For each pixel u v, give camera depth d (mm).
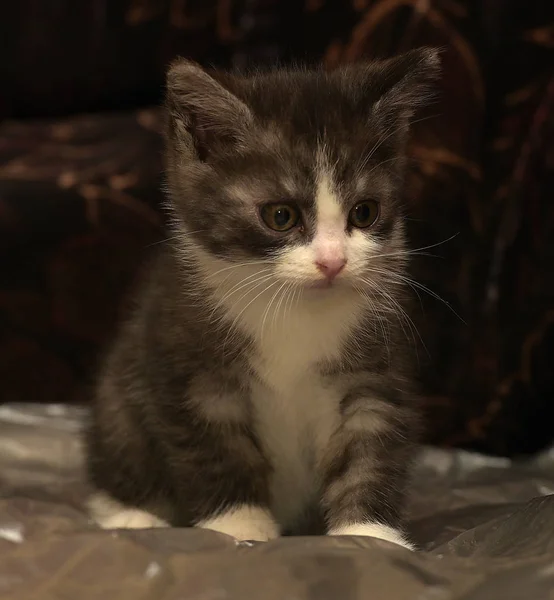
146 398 554
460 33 666
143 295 583
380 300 539
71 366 728
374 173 526
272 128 520
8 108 813
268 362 531
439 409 684
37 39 796
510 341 671
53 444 642
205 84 523
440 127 666
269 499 554
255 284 522
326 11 707
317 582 454
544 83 659
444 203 669
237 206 521
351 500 533
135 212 709
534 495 584
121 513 568
